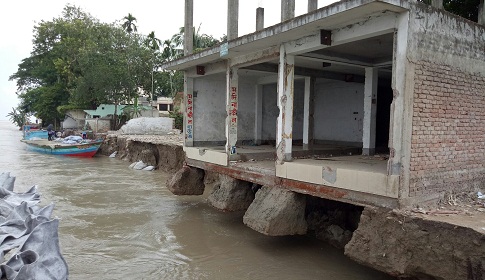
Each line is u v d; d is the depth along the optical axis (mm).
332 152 11727
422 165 5961
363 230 6020
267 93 14734
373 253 5805
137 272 7625
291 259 8086
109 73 35562
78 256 8422
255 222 8039
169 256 8422
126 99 39875
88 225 10695
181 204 13055
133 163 22828
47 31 50594
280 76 8273
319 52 9242
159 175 19219
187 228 10336
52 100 46750
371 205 6129
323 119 15219
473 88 6789
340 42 7043
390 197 5805
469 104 6730
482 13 7664
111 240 9477
